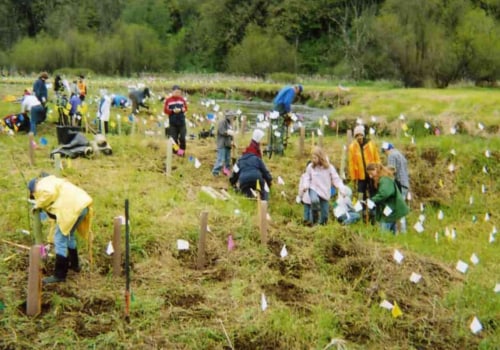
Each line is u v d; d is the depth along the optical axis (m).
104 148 13.89
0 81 42.88
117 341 5.86
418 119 20.02
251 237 8.64
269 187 11.42
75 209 6.76
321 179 10.48
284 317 6.47
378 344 6.24
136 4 82.75
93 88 36.72
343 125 21.98
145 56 64.12
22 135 16.89
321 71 68.12
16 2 82.75
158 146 15.10
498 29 41.41
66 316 6.32
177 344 5.92
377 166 9.82
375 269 7.82
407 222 12.21
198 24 80.44
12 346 5.73
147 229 8.62
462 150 15.28
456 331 6.59
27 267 7.39
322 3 71.31
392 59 44.69
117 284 7.08
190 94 43.38
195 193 11.29
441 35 41.56
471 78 41.94
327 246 8.48
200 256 7.69
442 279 7.94
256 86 44.28
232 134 13.12
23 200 9.62
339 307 6.85
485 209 13.35
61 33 69.00
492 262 9.70
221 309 6.63
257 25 72.25
